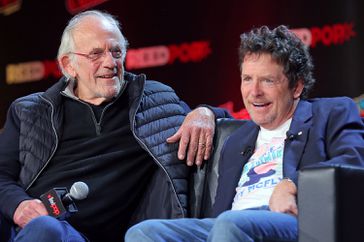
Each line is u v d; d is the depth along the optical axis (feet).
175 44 34.50
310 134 15.67
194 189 18.08
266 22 32.48
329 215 12.84
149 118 18.74
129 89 19.11
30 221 15.80
